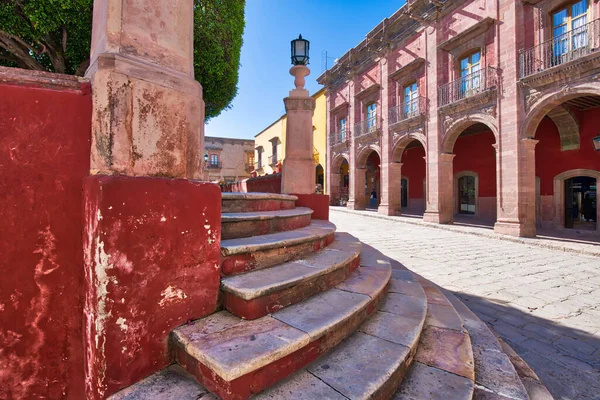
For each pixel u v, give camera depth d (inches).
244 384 48.5
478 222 546.6
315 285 82.0
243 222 94.5
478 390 64.4
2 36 169.2
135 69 57.3
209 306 65.9
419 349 74.9
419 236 390.9
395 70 650.8
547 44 371.9
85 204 56.3
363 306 75.9
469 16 477.4
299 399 48.9
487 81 437.7
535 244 336.2
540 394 69.2
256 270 80.0
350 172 815.1
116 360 51.2
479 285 188.1
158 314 56.8
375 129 701.3
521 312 146.9
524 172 391.9
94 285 51.1
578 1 351.9
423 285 133.7
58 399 57.9
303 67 176.6
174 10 66.3
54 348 57.5
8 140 53.4
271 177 207.3
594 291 177.9
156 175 59.9
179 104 64.0
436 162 527.8
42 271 56.2
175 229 59.2
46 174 56.0
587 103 401.4
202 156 70.2
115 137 54.4
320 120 985.5
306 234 104.7
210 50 186.7
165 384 52.9
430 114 543.8
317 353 61.4
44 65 204.1
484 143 590.2
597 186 415.2
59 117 56.7
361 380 54.1
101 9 59.7
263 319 64.6
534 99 381.1
